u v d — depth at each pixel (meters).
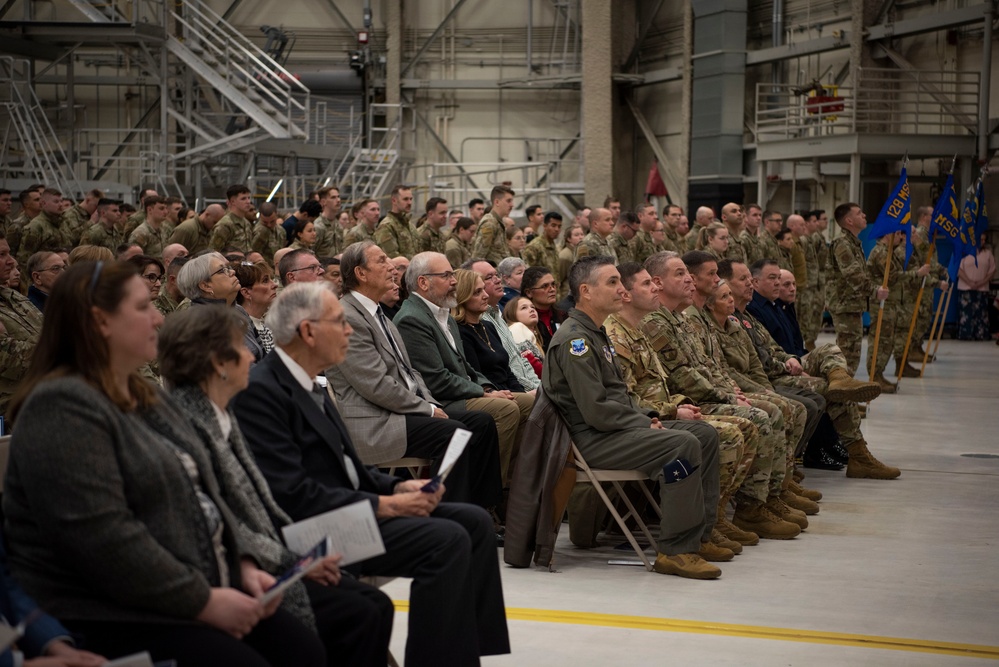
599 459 4.98
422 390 5.28
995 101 17.33
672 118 22.42
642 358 5.43
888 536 5.77
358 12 23.33
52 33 17.81
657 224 12.18
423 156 23.84
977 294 17.19
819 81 19.17
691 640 4.02
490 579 3.51
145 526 2.41
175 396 2.82
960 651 3.94
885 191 19.30
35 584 2.37
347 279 5.14
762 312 7.61
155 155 18.41
